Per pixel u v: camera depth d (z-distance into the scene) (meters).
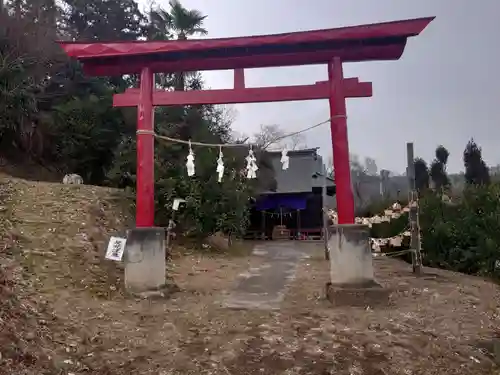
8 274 7.51
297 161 31.89
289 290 9.73
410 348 5.49
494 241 11.68
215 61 8.88
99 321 6.49
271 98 8.73
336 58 8.53
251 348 5.58
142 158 8.89
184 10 24.38
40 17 24.81
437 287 9.34
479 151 21.78
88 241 10.81
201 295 9.00
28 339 5.16
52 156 23.30
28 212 11.62
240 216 17.97
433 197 14.73
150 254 8.56
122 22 29.27
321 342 5.75
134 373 4.80
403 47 8.36
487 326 6.42
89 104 22.34
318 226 31.70
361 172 51.19
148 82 9.04
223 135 25.64
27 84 22.22
